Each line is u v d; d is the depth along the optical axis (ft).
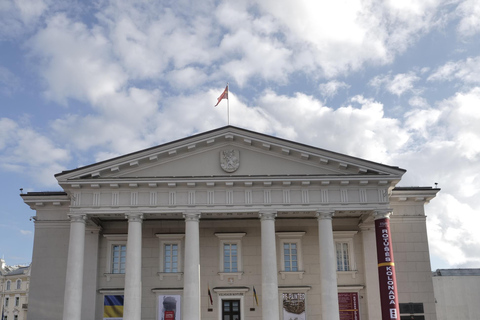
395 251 131.44
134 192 117.39
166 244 130.52
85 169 116.37
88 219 120.37
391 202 134.21
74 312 109.19
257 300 125.18
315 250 130.72
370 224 129.70
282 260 130.11
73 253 112.68
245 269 128.67
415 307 127.85
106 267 127.34
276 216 128.47
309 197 118.21
